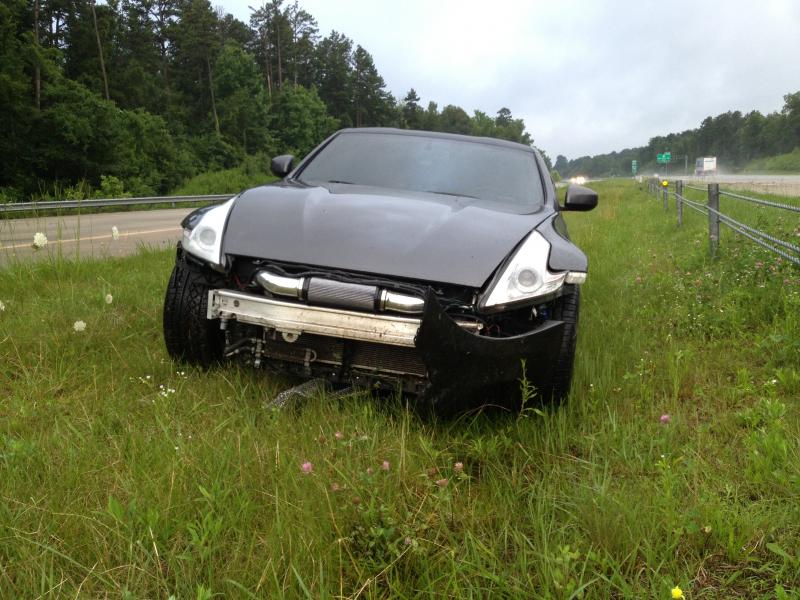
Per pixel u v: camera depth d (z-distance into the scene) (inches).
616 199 1278.3
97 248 384.5
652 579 69.7
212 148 2952.8
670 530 75.7
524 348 103.0
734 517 78.5
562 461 99.9
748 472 90.7
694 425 114.3
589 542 76.4
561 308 117.7
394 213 122.3
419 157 165.0
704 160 3553.2
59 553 65.9
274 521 76.2
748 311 187.9
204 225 119.8
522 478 94.0
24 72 2012.8
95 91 2605.8
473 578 68.6
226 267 113.0
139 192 2057.1
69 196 319.0
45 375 127.1
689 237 434.6
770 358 150.5
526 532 79.7
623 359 153.2
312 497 80.2
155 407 109.3
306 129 3769.7
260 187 139.4
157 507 75.4
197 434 100.4
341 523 75.6
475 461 101.0
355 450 94.0
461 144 172.9
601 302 233.9
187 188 2412.6
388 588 68.0
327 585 65.3
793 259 172.6
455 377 99.4
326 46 4628.4
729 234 341.1
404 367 108.9
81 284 227.0
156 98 3137.3
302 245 111.6
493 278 107.4
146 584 65.3
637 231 547.8
